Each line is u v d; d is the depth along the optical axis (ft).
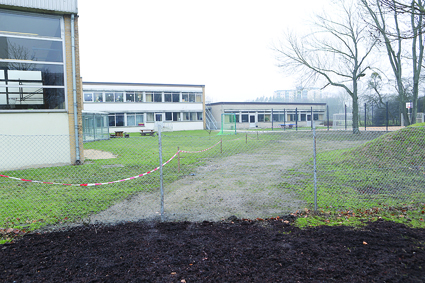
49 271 11.85
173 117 145.69
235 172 33.47
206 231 16.21
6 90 36.14
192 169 35.63
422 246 13.69
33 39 36.42
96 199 22.56
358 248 13.58
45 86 37.01
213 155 48.75
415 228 15.97
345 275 11.28
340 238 14.76
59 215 19.04
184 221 17.93
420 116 116.67
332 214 18.76
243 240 14.83
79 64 38.58
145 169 35.22
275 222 17.51
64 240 15.10
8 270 11.94
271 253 13.25
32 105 36.94
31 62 36.47
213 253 13.35
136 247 14.12
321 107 188.96
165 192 24.85
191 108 149.48
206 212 19.74
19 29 35.88
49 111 36.83
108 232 16.20
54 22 37.40
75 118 38.01
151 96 139.95
